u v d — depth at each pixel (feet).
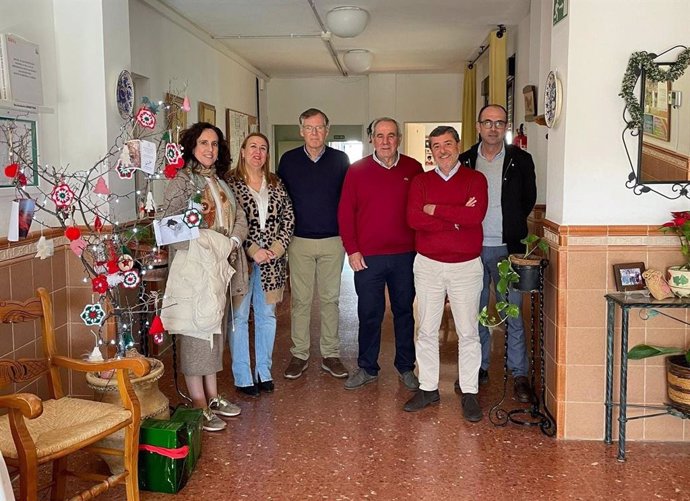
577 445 10.49
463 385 11.80
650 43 10.15
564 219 10.48
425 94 33.65
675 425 10.59
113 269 9.19
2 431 7.37
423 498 8.82
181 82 20.97
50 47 11.43
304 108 35.17
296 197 13.34
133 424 8.13
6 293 9.71
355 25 19.15
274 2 18.69
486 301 12.81
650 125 10.22
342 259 13.79
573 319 10.55
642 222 10.42
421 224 11.30
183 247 10.54
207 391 11.67
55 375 8.52
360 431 11.03
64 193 9.09
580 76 10.27
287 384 13.44
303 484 9.20
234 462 9.88
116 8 12.20
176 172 9.76
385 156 12.33
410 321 13.10
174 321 10.64
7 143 9.82
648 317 10.44
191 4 18.88
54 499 8.55
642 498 8.83
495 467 9.72
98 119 11.73
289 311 20.20
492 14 20.21
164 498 8.81
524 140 19.86
